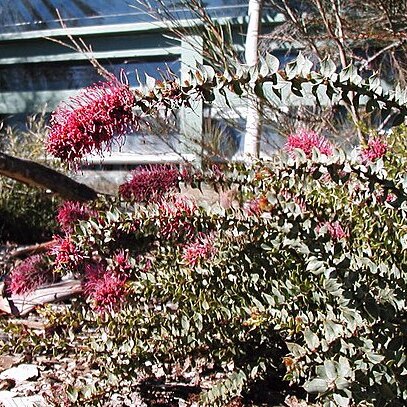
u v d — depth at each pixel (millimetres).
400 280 1100
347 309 1056
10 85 5348
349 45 3135
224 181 1390
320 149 1240
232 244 1439
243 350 1549
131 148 4129
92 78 5121
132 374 1503
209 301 1480
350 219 1250
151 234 1508
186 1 2838
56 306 2277
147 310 1527
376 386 995
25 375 1790
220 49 2727
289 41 3080
